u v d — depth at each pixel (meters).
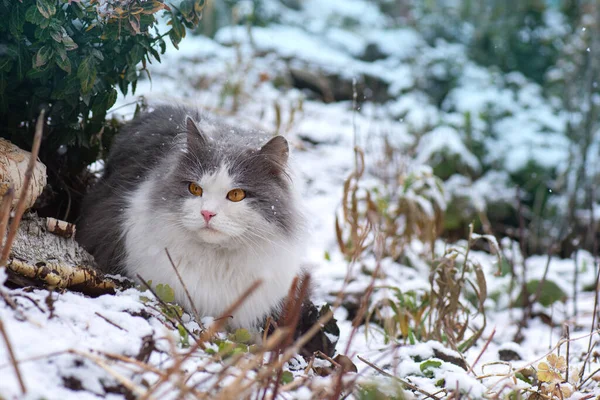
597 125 9.72
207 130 4.77
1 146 4.16
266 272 4.50
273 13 13.85
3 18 4.21
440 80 12.67
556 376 4.09
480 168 10.37
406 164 9.20
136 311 3.83
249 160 4.46
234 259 4.45
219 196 4.33
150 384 3.12
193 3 4.75
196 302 4.46
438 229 7.77
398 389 3.37
